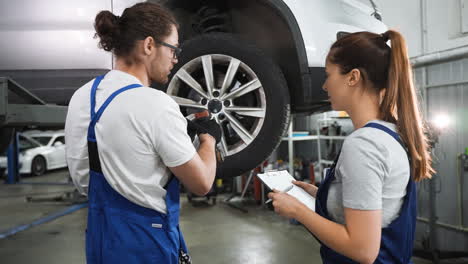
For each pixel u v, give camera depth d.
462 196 3.58
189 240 3.73
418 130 0.78
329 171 0.88
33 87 1.89
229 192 6.12
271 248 3.49
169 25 0.93
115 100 0.85
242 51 1.85
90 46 1.83
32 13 1.79
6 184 7.59
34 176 8.83
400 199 0.77
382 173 0.72
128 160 0.84
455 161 3.64
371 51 0.79
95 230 0.88
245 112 1.88
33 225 4.29
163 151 0.84
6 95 1.58
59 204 5.46
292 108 2.08
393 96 0.78
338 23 1.98
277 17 1.95
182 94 1.99
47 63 1.84
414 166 0.77
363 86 0.81
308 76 1.89
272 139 1.85
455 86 3.60
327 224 0.76
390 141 0.75
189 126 1.00
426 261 3.26
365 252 0.70
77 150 0.92
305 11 1.90
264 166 5.25
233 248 3.49
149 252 0.87
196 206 5.22
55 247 3.54
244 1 1.97
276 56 2.02
